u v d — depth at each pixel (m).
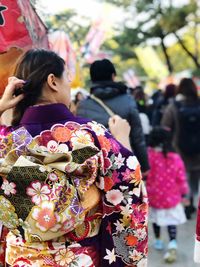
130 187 1.93
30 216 1.79
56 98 1.95
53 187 1.80
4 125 2.04
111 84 3.71
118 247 1.97
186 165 6.50
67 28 5.39
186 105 6.48
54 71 1.94
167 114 6.55
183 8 21.20
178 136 6.52
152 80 29.30
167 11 21.41
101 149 1.91
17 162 1.82
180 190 4.95
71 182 1.83
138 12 21.81
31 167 1.80
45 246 1.84
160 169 4.85
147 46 23.59
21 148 1.90
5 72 2.51
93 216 1.91
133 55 25.75
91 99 3.73
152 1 21.66
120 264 1.98
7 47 2.51
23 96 1.95
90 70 3.79
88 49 6.13
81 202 1.84
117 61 26.81
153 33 22.17
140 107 7.88
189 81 6.55
